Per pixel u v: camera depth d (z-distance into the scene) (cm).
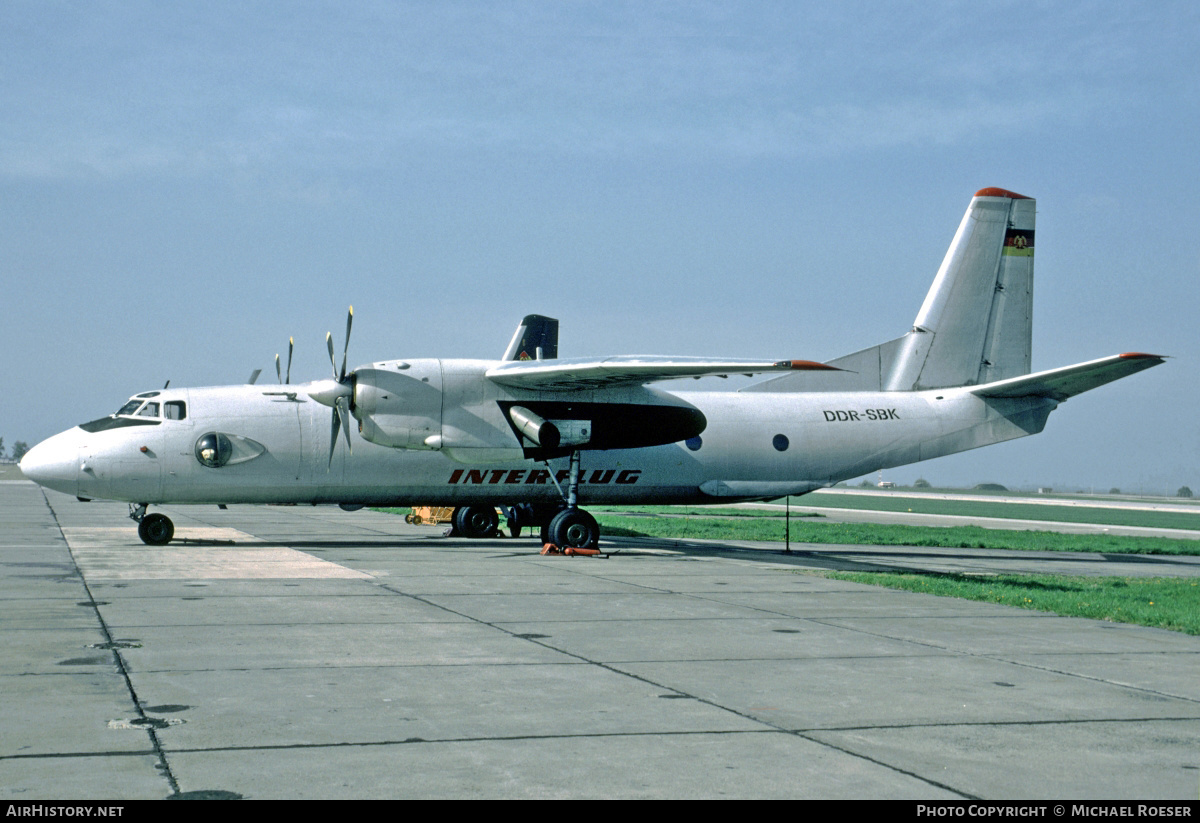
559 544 1966
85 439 1914
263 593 1266
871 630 1058
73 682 750
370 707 691
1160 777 563
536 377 1881
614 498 2189
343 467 2009
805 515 4503
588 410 2011
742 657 894
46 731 617
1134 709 719
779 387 2342
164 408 1950
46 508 3722
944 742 629
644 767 569
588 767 567
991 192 2384
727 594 1345
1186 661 905
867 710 706
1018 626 1103
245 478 1969
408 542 2234
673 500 2238
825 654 915
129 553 1816
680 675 813
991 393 2322
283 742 603
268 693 726
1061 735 648
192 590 1286
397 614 1109
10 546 1962
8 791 509
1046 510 6184
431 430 1920
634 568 1695
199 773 543
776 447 2242
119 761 561
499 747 603
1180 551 2695
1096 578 1784
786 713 695
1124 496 14950
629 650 919
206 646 901
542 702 714
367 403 1889
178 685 746
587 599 1269
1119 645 987
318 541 2228
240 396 2000
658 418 2053
